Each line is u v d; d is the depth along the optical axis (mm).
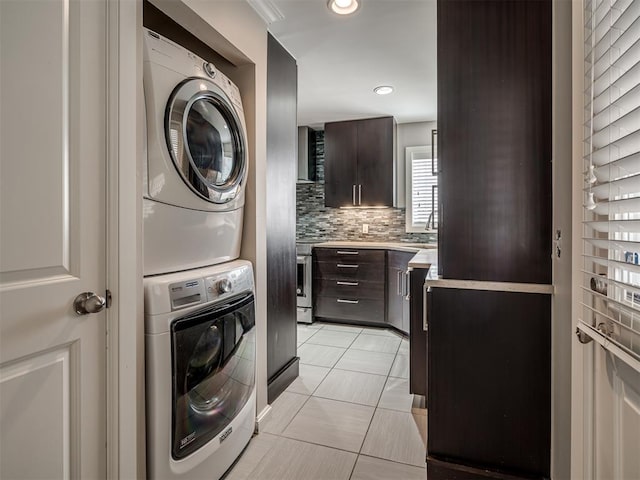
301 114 3805
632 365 688
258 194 1888
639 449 752
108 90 1083
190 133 1424
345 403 2148
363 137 3982
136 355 1165
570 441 1085
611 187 823
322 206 4527
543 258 1323
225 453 1521
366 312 3758
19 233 875
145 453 1203
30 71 893
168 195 1313
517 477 1358
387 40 2268
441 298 1443
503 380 1383
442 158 1418
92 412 1051
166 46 1327
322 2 1865
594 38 920
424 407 2105
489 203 1371
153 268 1282
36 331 913
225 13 1601
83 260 1023
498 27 1342
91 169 1042
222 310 1487
